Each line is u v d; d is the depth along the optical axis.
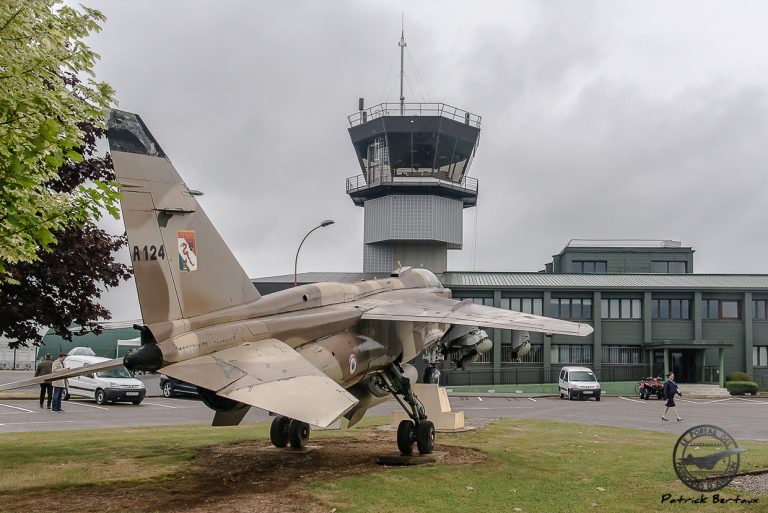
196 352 8.68
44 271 11.60
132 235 8.65
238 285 9.97
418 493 9.36
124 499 9.00
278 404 7.56
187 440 14.84
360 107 49.16
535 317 11.65
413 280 15.66
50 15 7.83
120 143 8.73
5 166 7.51
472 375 45.81
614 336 47.31
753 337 47.44
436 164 46.16
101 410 25.05
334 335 11.28
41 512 8.30
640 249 60.06
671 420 23.73
